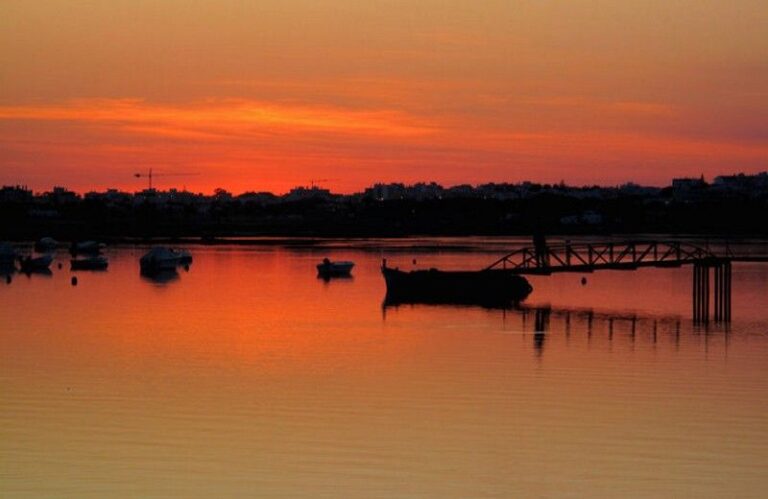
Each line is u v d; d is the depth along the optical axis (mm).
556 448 48531
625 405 56156
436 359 70250
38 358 71188
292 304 106375
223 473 45219
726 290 94312
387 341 78688
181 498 42562
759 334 83000
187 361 70000
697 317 94562
